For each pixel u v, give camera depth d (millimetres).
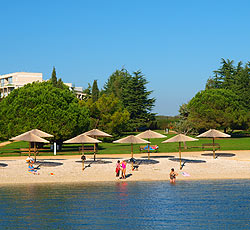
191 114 74000
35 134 33719
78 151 47219
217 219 18156
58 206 20531
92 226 16984
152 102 95562
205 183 28125
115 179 29844
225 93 74750
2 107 48344
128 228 16719
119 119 66000
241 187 26344
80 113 50000
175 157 40500
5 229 16422
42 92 47594
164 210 19859
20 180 28875
